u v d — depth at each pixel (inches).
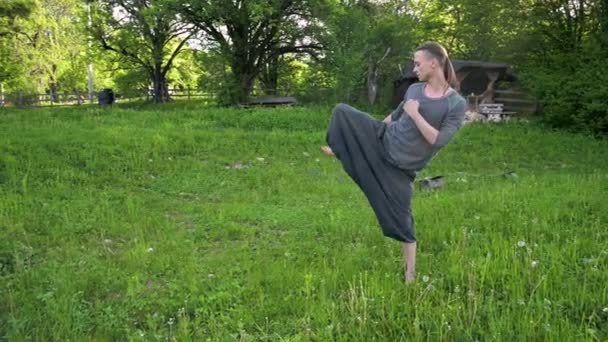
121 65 1466.5
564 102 706.8
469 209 269.4
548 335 130.9
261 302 165.3
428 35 1191.6
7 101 1583.4
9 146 430.0
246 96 1155.3
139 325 159.9
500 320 138.0
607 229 225.6
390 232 168.9
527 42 871.1
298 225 264.2
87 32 1359.5
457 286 161.2
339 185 368.8
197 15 1110.4
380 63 1083.9
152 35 1318.9
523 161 516.1
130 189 360.2
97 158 426.9
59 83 1935.3
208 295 173.5
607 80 687.1
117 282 188.1
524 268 172.9
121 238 250.4
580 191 303.6
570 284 161.3
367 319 144.3
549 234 219.8
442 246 211.9
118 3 1320.1
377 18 1143.6
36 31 1670.8
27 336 146.6
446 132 154.7
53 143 454.0
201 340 143.2
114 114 725.3
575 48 812.6
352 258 200.5
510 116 851.4
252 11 1043.3
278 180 388.2
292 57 1296.8
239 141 535.5
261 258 211.9
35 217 272.8
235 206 306.8
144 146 476.1
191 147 498.6
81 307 168.7
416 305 150.6
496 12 925.8
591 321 141.4
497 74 896.9
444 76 157.0
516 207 261.3
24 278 189.9
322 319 148.8
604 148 587.5
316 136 577.3
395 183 165.5
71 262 210.2
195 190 362.3
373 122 166.2
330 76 1056.8
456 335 135.4
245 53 1176.8
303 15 1112.2
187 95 1579.7
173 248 227.9
